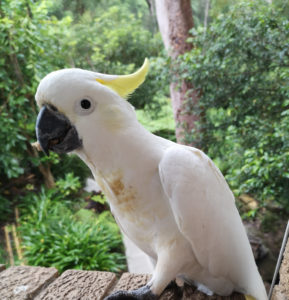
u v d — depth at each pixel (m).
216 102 1.08
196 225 0.38
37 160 1.66
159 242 0.41
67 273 0.52
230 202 0.43
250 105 1.02
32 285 0.50
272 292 0.49
